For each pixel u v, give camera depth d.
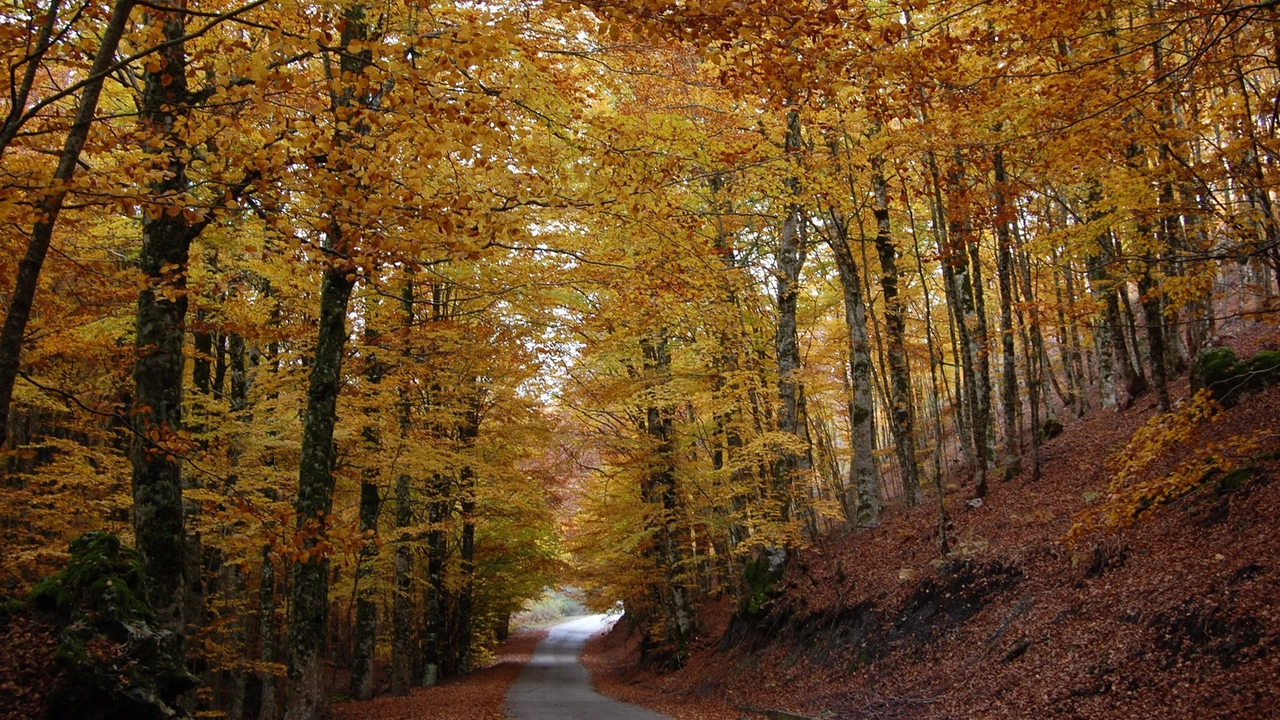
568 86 7.36
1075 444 15.46
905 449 17.09
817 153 10.69
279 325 10.48
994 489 15.12
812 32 4.46
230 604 12.63
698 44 4.25
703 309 9.17
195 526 9.57
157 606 6.66
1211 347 12.66
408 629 17.25
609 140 6.78
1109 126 6.58
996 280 22.39
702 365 15.71
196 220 4.37
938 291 22.80
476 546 22.69
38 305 7.14
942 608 11.70
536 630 52.19
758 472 16.05
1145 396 15.95
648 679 19.66
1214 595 7.50
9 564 9.46
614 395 15.36
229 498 5.50
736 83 5.06
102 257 8.37
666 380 15.61
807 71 4.79
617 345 14.16
